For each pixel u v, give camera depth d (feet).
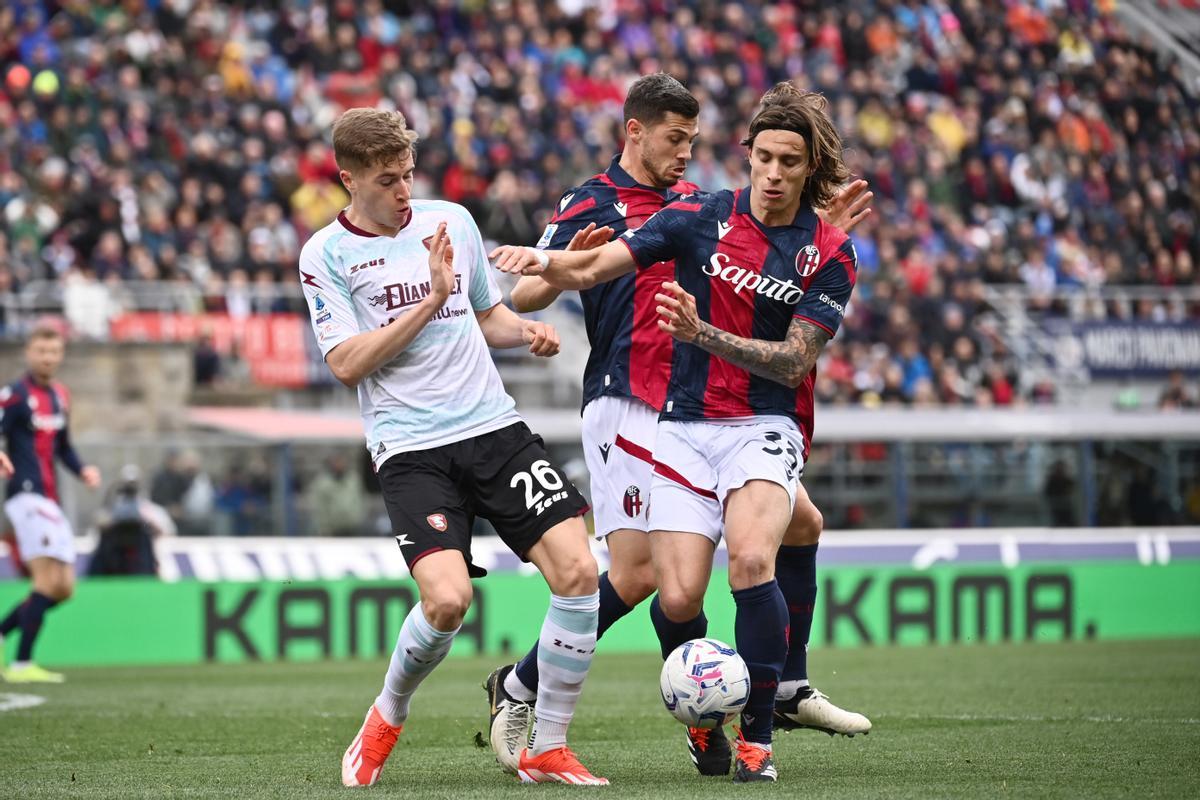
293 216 230.07
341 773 65.98
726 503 61.31
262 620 161.68
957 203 272.31
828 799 54.39
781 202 61.46
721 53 280.92
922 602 178.40
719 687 59.98
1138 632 188.24
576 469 186.39
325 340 60.08
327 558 168.55
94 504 167.73
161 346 201.05
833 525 185.68
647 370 68.69
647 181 72.49
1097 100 298.97
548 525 60.34
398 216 60.70
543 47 271.90
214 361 204.95
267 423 188.03
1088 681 116.98
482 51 264.31
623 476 68.80
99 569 159.12
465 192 236.84
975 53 298.56
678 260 62.90
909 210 263.08
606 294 69.67
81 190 213.25
